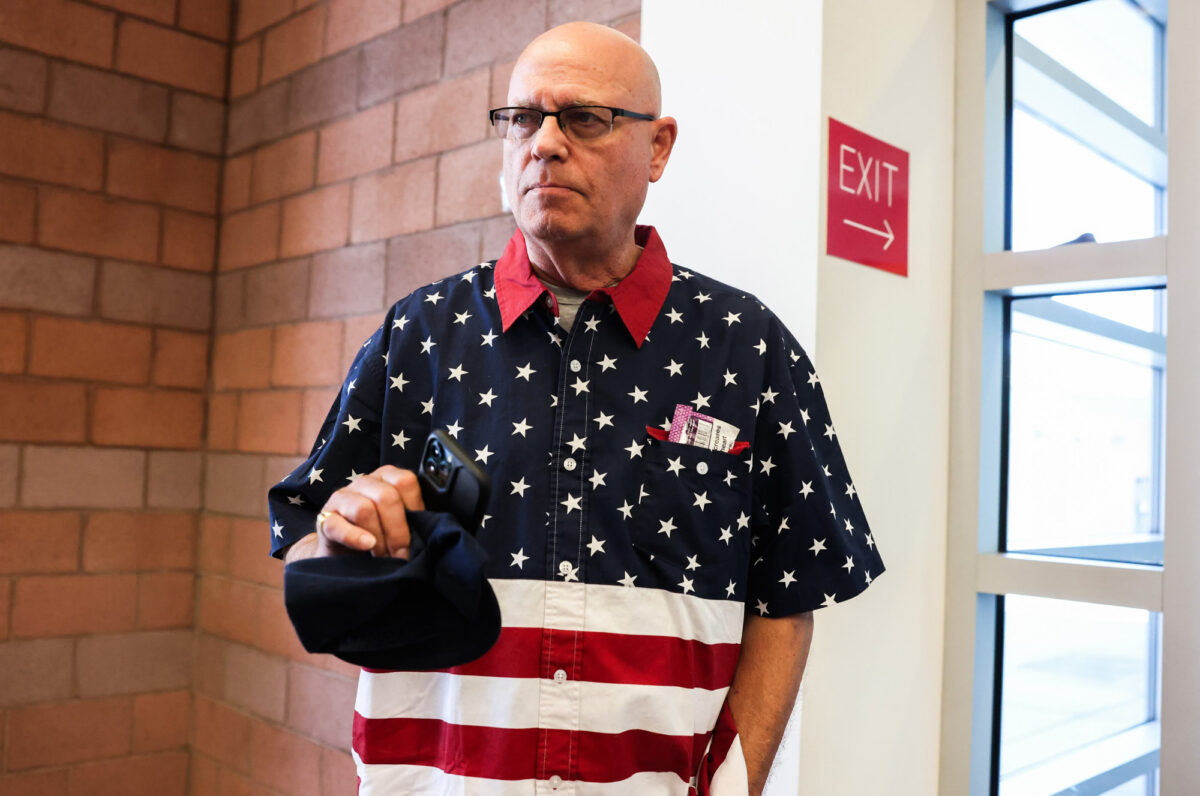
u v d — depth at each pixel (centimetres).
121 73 270
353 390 118
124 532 268
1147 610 151
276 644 248
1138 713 154
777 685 114
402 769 111
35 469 252
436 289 122
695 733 109
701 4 165
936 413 172
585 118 105
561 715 105
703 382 115
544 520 109
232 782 260
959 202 176
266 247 269
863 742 155
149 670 271
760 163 154
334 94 251
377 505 87
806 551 114
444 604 85
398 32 234
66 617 257
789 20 151
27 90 253
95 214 264
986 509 172
